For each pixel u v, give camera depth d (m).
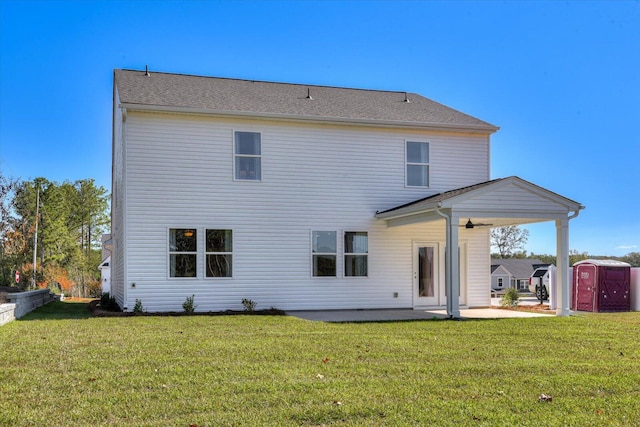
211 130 15.19
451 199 13.36
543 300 23.56
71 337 9.26
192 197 14.95
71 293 41.84
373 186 16.50
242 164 15.47
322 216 16.02
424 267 16.95
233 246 15.23
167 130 14.84
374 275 16.41
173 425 4.57
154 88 16.36
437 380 6.15
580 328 11.12
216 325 11.28
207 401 5.24
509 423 4.68
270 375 6.30
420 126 16.70
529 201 13.98
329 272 16.02
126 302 14.31
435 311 15.80
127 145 14.52
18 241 30.88
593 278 17.42
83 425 4.57
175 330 10.37
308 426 4.59
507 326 11.41
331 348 8.20
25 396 5.41
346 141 16.33
